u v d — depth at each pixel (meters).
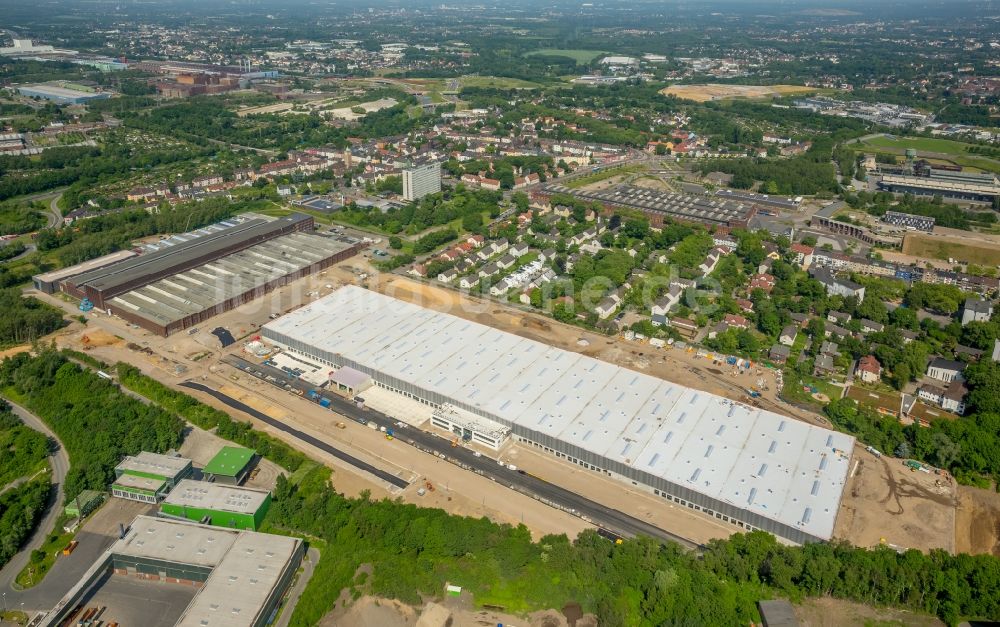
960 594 164.50
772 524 186.25
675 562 174.50
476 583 172.62
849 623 164.50
